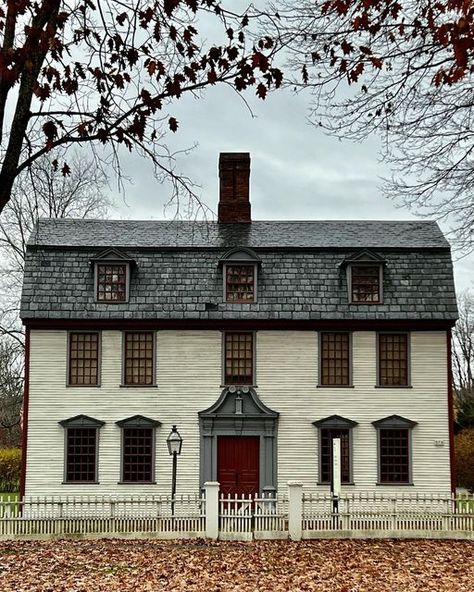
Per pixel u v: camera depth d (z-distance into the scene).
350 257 30.73
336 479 24.30
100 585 15.90
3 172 9.99
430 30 10.74
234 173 35.00
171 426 29.78
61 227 33.66
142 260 31.34
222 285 30.78
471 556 19.78
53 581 16.36
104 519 23.56
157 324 30.08
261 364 30.19
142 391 29.89
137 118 10.55
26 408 29.61
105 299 30.41
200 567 17.91
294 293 30.67
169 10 9.73
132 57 10.68
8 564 18.56
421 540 22.88
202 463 29.56
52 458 29.42
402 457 29.86
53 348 29.89
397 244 32.16
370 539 23.03
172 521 23.44
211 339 30.27
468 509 23.50
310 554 19.94
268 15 10.15
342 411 29.98
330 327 30.33
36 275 30.55
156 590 15.27
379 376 30.23
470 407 48.88
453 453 29.73
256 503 23.44
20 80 10.11
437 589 15.28
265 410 29.72
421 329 30.38
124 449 29.62
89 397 29.77
